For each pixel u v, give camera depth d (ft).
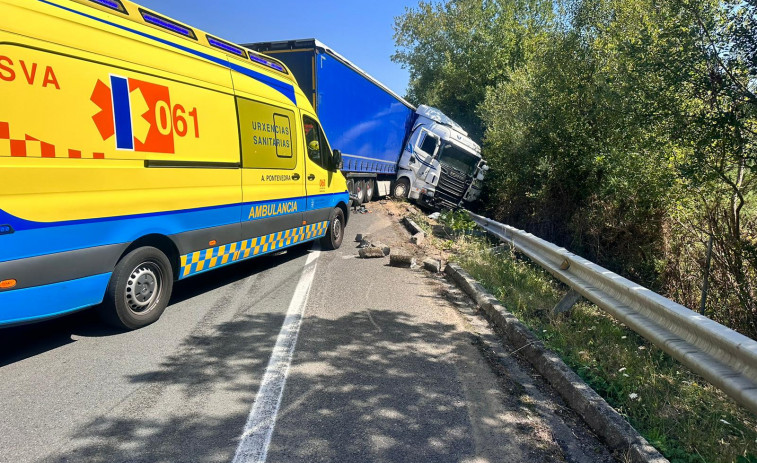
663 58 22.41
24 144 11.59
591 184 38.40
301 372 12.84
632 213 31.30
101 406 10.75
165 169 15.78
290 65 37.27
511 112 49.29
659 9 24.82
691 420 10.93
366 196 55.31
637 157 30.50
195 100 17.04
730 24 20.57
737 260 21.95
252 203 20.52
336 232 30.19
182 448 9.33
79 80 12.95
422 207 64.75
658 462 8.96
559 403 11.92
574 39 39.40
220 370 12.78
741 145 20.66
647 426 10.64
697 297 24.67
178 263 16.89
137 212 14.76
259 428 10.12
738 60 20.38
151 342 14.48
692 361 10.19
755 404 8.38
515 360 14.34
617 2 36.45
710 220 23.57
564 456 9.73
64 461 8.79
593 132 38.50
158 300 16.08
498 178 56.44
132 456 9.02
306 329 16.03
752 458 9.22
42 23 12.19
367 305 18.93
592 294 15.23
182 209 16.60
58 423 10.02
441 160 59.72
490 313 17.93
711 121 20.86
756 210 23.98
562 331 15.84
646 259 30.35
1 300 11.33
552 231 43.11
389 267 25.64
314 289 20.97
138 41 15.05
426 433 10.24
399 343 15.16
